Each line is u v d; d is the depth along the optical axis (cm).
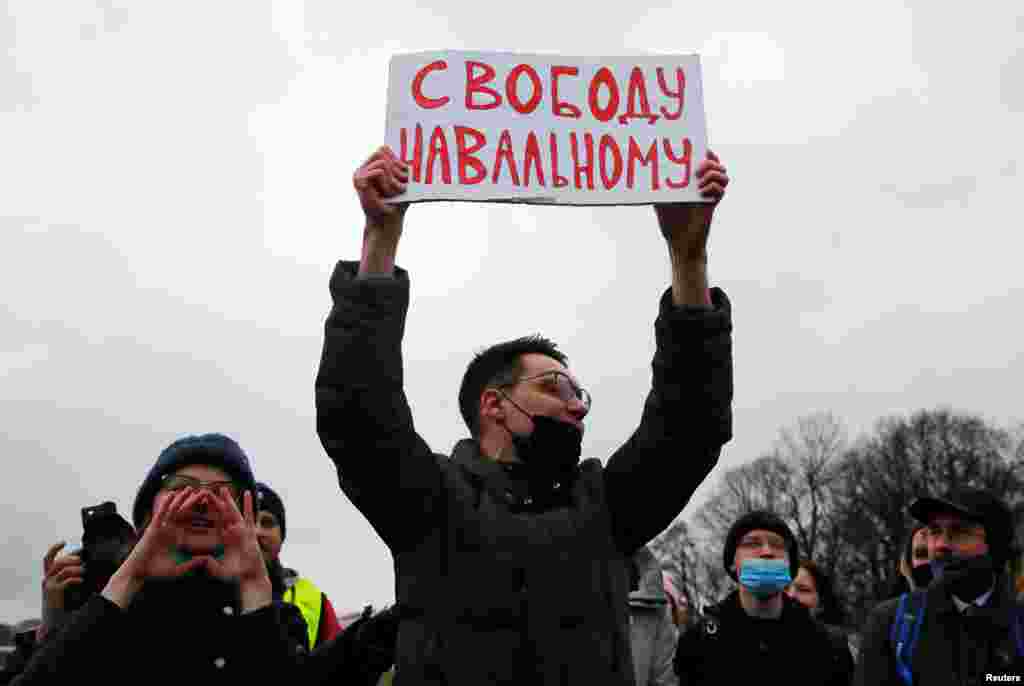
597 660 289
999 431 5653
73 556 375
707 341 312
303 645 405
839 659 508
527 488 318
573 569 297
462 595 290
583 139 321
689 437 313
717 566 6184
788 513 6009
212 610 308
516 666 283
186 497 312
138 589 307
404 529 301
